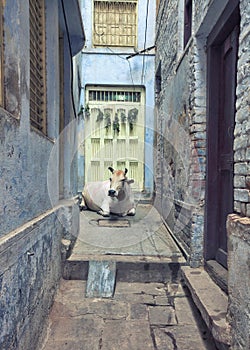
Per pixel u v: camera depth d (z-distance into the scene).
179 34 3.87
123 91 6.84
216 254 2.78
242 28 1.70
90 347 2.04
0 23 1.47
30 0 2.28
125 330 2.24
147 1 6.64
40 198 2.16
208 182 2.81
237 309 1.62
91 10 6.66
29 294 1.74
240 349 1.57
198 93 2.92
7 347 1.36
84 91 6.73
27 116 1.78
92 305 2.61
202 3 2.62
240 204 1.72
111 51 6.81
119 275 3.08
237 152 1.76
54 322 2.33
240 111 1.72
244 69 1.67
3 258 1.29
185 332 2.22
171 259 3.15
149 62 6.84
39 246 1.99
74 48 4.13
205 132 2.90
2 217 1.35
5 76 1.53
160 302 2.67
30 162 1.86
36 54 2.53
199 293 2.27
